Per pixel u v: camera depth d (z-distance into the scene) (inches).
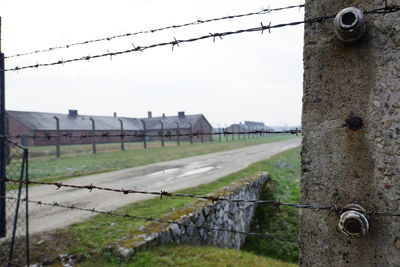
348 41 55.6
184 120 1791.3
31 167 499.2
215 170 476.4
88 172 454.3
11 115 1221.7
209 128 1907.0
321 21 59.2
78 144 1370.6
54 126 1314.0
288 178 459.2
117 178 408.8
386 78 54.3
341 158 57.9
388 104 54.2
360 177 56.4
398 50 53.4
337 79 58.1
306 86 61.1
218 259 151.5
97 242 157.2
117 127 1635.1
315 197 60.2
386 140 54.3
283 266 164.4
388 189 54.2
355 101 56.7
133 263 133.9
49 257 141.3
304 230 61.5
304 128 61.2
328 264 59.1
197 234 192.7
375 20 54.8
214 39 82.5
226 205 242.4
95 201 271.4
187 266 138.7
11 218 212.7
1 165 135.3
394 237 53.6
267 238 274.1
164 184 362.0
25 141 841.5
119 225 187.8
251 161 597.0
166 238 162.2
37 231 179.5
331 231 58.7
